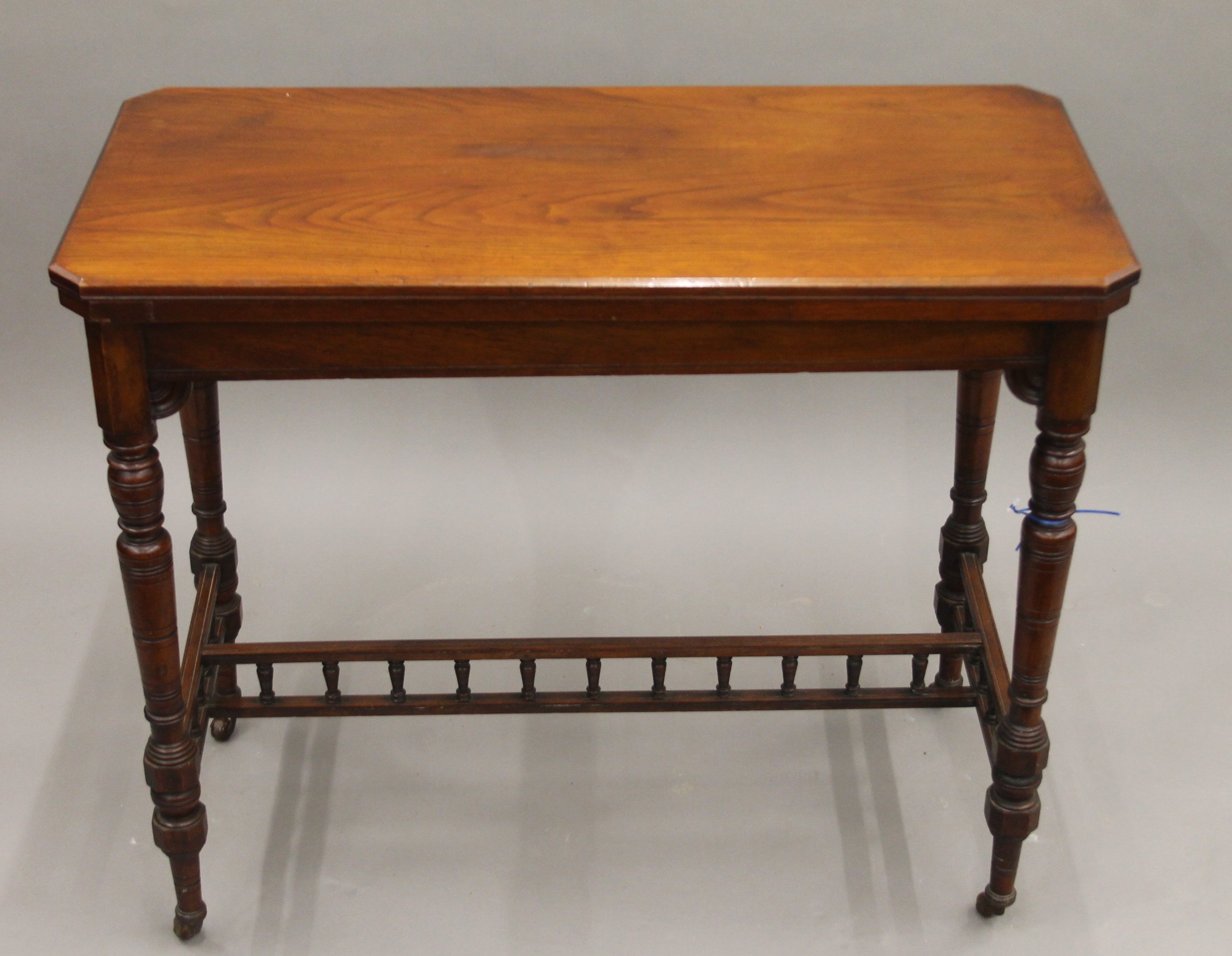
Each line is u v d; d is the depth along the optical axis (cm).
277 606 290
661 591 295
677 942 227
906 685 276
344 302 174
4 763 255
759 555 303
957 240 183
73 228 182
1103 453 319
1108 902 233
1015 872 225
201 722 224
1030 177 199
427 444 325
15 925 228
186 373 182
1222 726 263
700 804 251
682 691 238
